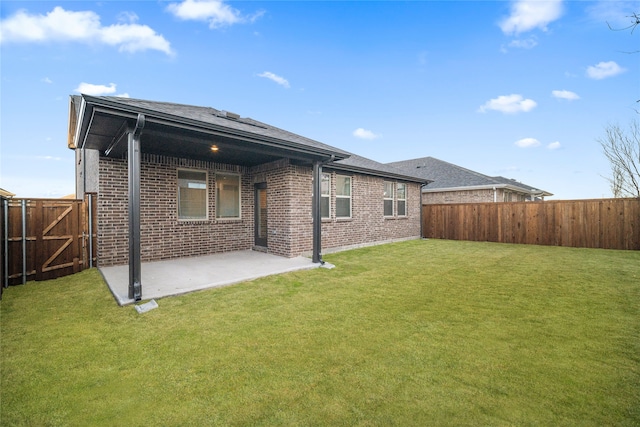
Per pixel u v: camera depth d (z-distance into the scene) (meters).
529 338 3.39
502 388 2.47
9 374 2.70
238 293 5.08
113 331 3.60
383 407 2.25
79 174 10.95
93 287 5.38
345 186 10.18
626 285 5.52
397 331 3.62
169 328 3.69
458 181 16.62
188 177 8.16
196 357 3.01
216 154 7.60
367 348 3.20
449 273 6.63
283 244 8.16
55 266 6.08
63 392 2.46
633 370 2.71
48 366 2.84
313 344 3.29
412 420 2.11
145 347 3.21
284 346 3.25
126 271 6.34
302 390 2.47
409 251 9.75
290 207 7.96
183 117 4.65
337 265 7.45
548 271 6.77
